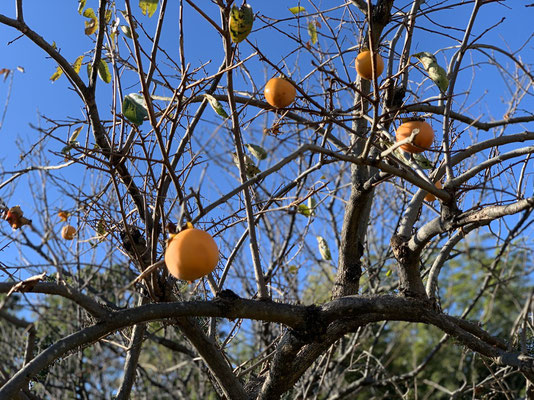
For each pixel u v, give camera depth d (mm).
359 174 3369
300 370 3232
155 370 5562
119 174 2977
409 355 8500
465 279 8531
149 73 2775
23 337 5387
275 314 2752
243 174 2791
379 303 2867
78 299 2410
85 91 2785
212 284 3338
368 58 2709
